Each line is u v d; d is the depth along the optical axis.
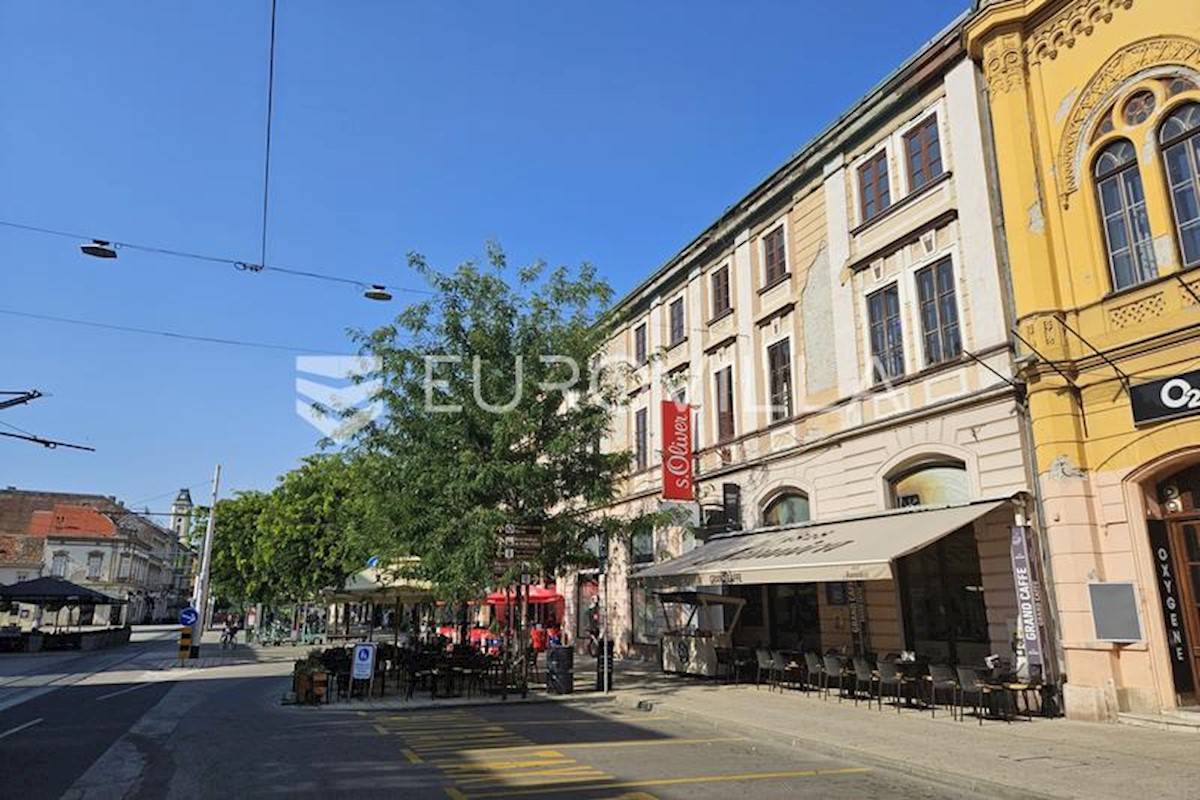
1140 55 12.92
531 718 14.10
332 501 37.62
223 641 39.16
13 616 75.00
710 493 23.23
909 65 16.97
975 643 14.77
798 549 16.06
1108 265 13.11
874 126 18.25
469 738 11.74
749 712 13.73
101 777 8.88
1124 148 13.12
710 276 25.03
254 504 46.88
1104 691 12.05
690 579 17.78
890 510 16.09
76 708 15.45
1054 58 14.24
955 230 15.73
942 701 14.65
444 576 17.27
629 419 28.88
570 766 9.58
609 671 17.83
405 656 19.16
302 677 15.98
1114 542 12.41
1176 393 11.68
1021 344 13.87
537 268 19.02
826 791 8.28
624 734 12.19
